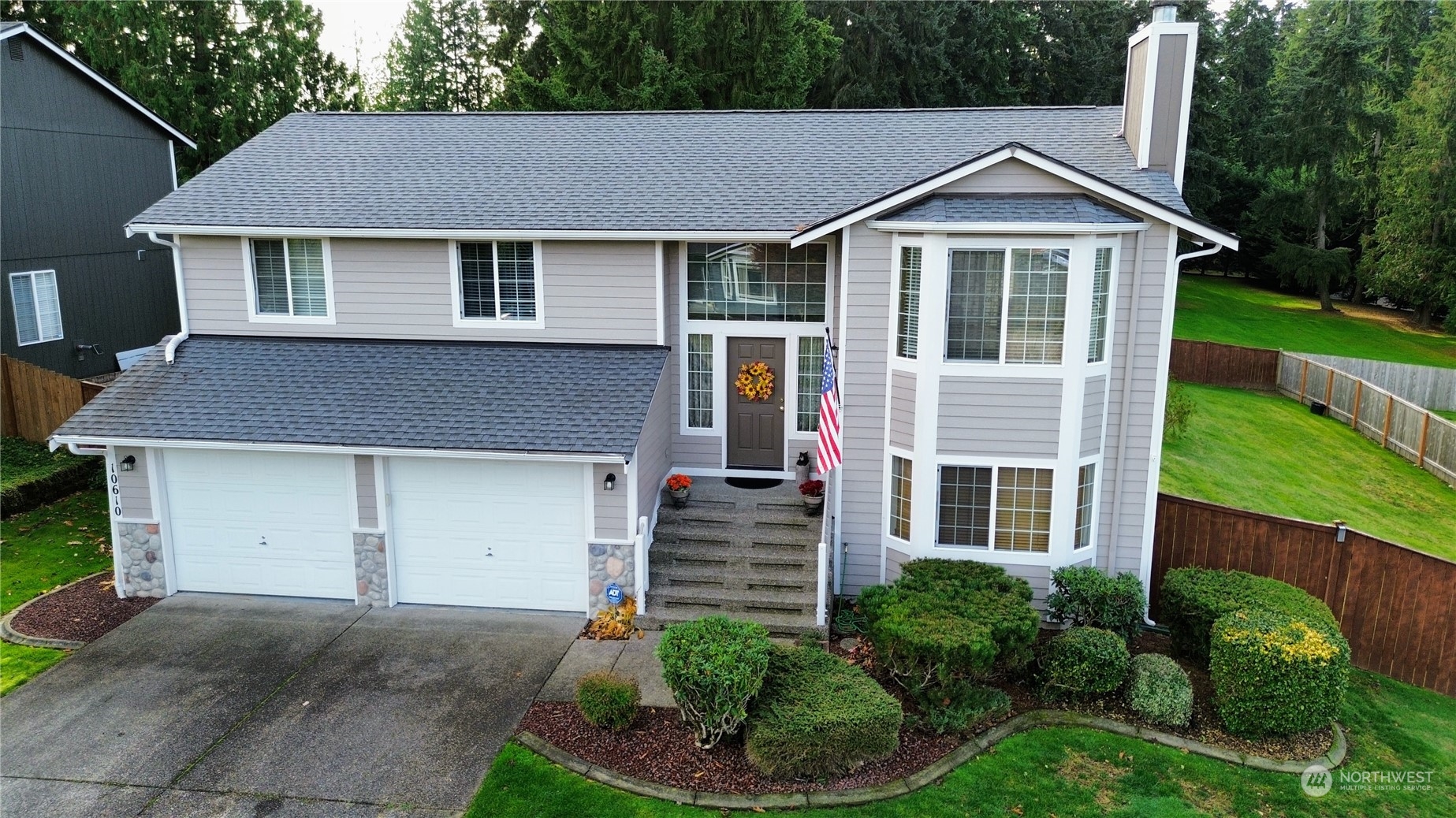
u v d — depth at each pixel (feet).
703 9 100.42
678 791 32.78
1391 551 44.91
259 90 115.55
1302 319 137.39
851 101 121.60
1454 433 73.36
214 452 47.14
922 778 33.88
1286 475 72.43
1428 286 130.31
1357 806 33.86
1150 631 47.34
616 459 42.83
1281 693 36.55
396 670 40.93
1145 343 44.73
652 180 53.57
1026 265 42.78
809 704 34.42
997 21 132.77
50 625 45.11
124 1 104.47
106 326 80.64
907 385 45.80
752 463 54.44
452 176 55.26
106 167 79.92
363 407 46.96
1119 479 46.32
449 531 46.73
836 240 49.90
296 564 48.14
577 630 44.88
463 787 32.94
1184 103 46.50
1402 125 133.39
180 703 38.27
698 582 46.62
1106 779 34.50
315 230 50.06
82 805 31.94
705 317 52.80
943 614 37.91
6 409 67.77
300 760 34.45
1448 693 44.50
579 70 105.70
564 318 51.42
